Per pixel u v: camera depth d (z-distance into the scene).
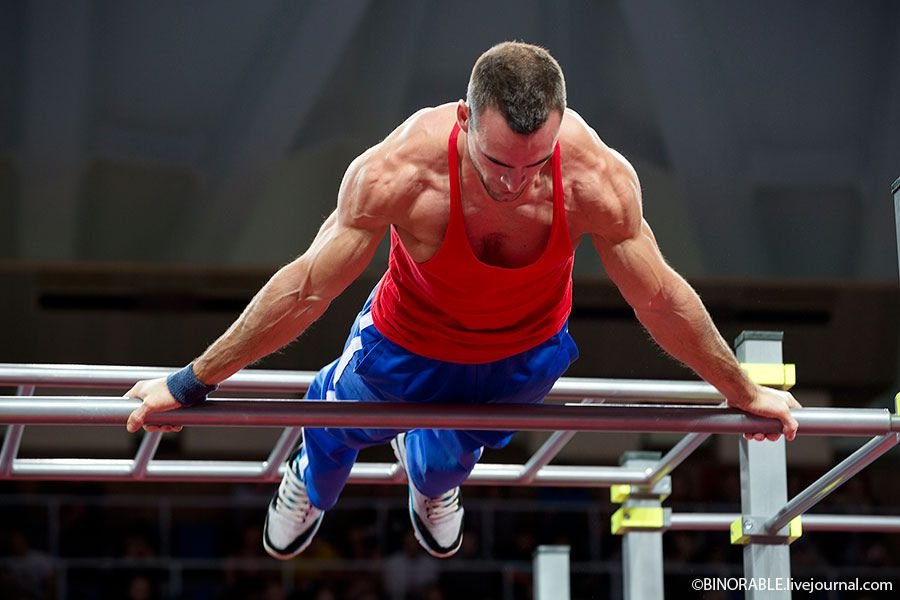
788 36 9.59
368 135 9.27
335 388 3.50
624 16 9.44
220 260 9.35
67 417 2.84
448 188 2.78
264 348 2.84
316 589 10.34
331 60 9.25
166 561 9.88
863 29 9.64
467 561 10.70
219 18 9.22
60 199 9.22
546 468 4.42
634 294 2.89
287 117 9.27
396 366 3.19
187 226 9.34
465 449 3.50
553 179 2.77
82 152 9.19
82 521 10.90
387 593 10.47
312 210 9.30
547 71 2.55
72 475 4.09
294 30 9.26
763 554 4.00
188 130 9.27
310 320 2.86
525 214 2.79
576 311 11.43
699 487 11.66
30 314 10.80
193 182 9.30
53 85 9.10
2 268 9.43
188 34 9.20
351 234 2.82
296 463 3.94
